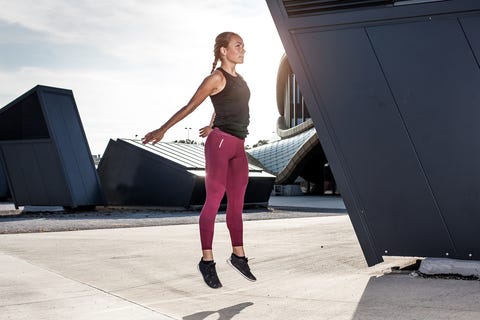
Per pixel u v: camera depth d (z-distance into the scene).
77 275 5.15
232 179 3.75
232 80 3.63
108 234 10.62
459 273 4.74
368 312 3.36
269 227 12.34
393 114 5.00
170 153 25.64
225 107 3.63
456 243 4.94
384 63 4.95
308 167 64.94
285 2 5.12
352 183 5.25
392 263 5.80
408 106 4.94
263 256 6.58
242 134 3.70
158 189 24.59
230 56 3.68
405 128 4.98
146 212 21.84
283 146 63.66
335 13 4.97
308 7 5.04
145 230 11.84
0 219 17.69
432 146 4.91
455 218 4.91
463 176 4.84
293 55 5.21
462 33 4.65
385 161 5.09
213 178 3.63
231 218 3.77
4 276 5.07
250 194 25.44
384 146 5.08
